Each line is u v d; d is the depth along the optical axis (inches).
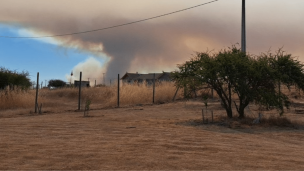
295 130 411.8
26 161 228.5
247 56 496.4
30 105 856.3
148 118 557.9
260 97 476.4
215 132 389.4
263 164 222.7
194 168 209.9
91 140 319.0
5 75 1068.5
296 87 486.3
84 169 207.3
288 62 466.0
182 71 507.5
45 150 266.8
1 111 744.3
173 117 575.5
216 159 237.1
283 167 214.8
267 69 450.9
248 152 265.7
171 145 291.4
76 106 928.3
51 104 927.7
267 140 337.7
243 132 394.0
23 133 369.7
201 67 489.7
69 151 262.4
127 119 539.8
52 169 207.0
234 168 210.5
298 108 690.2
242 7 611.5
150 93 987.9
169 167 212.2
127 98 930.1
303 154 262.5
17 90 906.1
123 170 204.4
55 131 386.6
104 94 1134.4
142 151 263.7
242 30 610.5
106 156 243.8
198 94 999.6
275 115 564.4
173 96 1007.6
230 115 509.7
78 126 437.7
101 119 540.1
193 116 586.6
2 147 280.2
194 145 294.0
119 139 325.1
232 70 459.2
